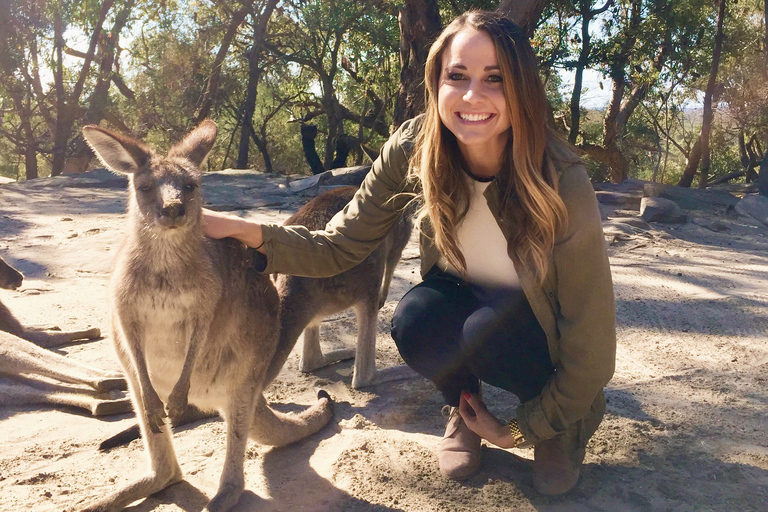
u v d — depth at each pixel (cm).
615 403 356
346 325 511
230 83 2188
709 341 457
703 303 548
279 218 970
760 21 2381
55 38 2195
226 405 280
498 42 240
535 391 291
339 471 293
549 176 246
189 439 329
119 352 274
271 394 389
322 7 1823
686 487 274
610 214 1065
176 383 256
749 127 2411
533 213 244
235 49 2327
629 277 662
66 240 796
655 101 2580
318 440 328
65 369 391
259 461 307
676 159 3306
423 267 315
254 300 288
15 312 532
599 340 254
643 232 934
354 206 304
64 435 334
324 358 430
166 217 249
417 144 278
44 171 3562
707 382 384
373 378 401
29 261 696
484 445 317
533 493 273
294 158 2903
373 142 2569
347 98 2564
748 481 278
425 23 1114
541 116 243
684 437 317
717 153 2908
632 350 442
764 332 470
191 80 2252
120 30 2177
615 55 1892
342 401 379
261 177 1420
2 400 375
